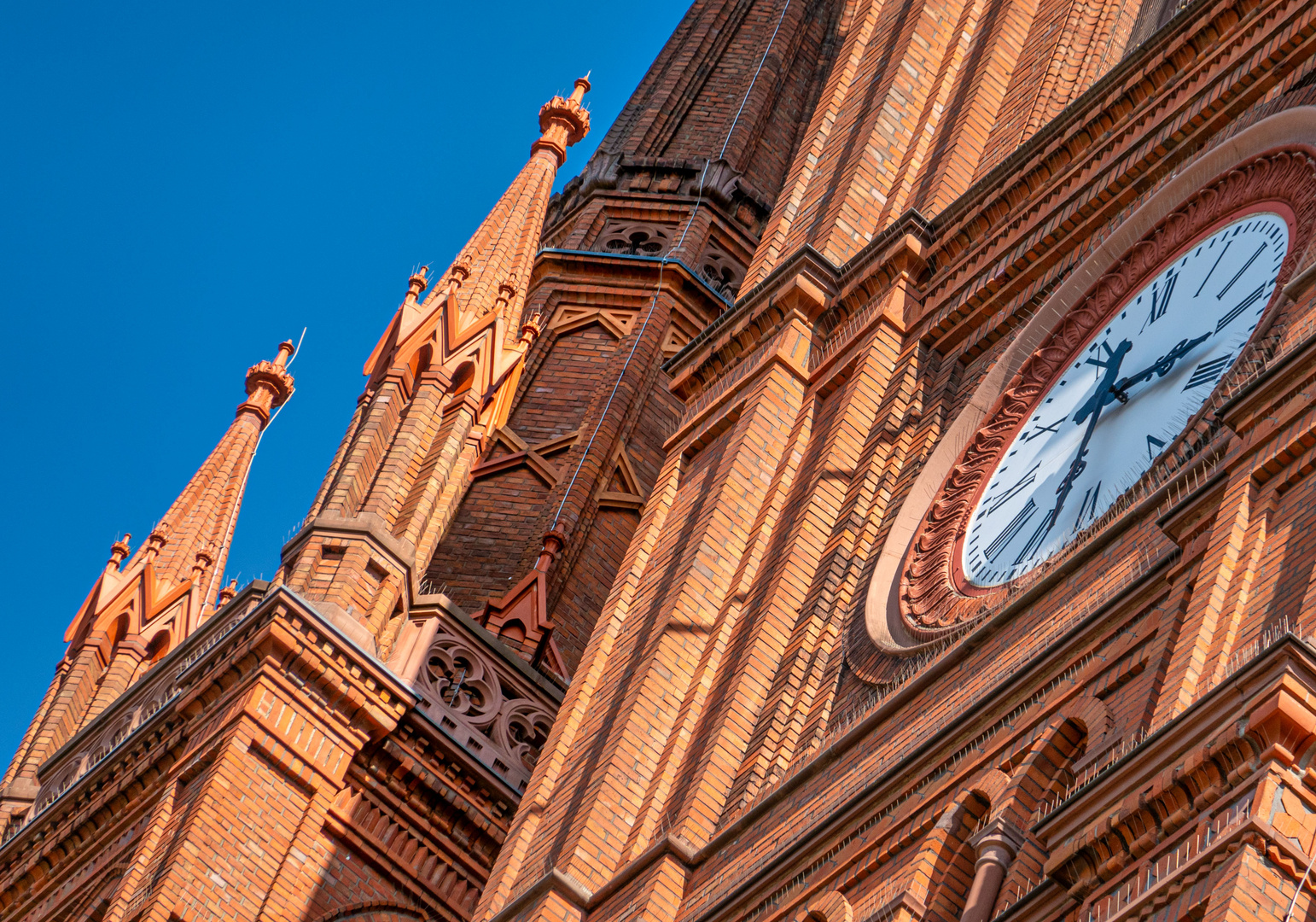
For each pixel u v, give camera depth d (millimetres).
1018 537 27047
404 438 40219
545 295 51031
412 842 36719
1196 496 22141
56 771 41250
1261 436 21750
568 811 29766
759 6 59094
